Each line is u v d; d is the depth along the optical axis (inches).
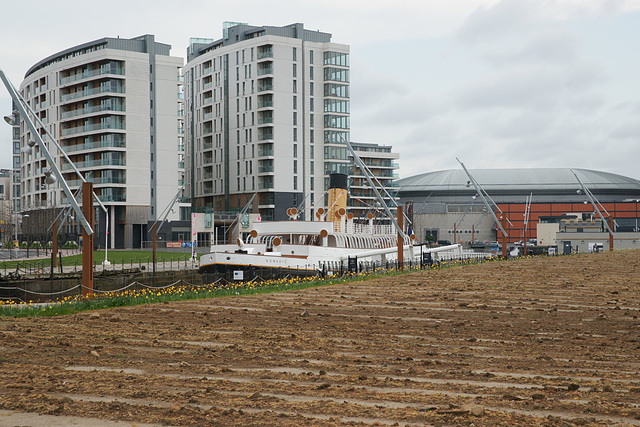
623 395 500.7
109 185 4576.8
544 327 890.1
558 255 3442.4
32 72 5536.4
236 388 519.8
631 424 420.8
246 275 1982.0
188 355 670.5
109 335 812.0
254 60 5403.5
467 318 989.8
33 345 727.1
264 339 783.1
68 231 4810.5
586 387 530.6
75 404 461.7
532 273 1945.1
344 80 5620.1
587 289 1443.2
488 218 6914.4
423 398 488.1
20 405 454.9
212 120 5772.6
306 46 5492.1
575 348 727.1
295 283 1663.4
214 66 5743.1
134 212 4660.4
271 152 5300.2
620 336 812.0
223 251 2100.1
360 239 2461.9
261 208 5329.7
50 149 5027.1
